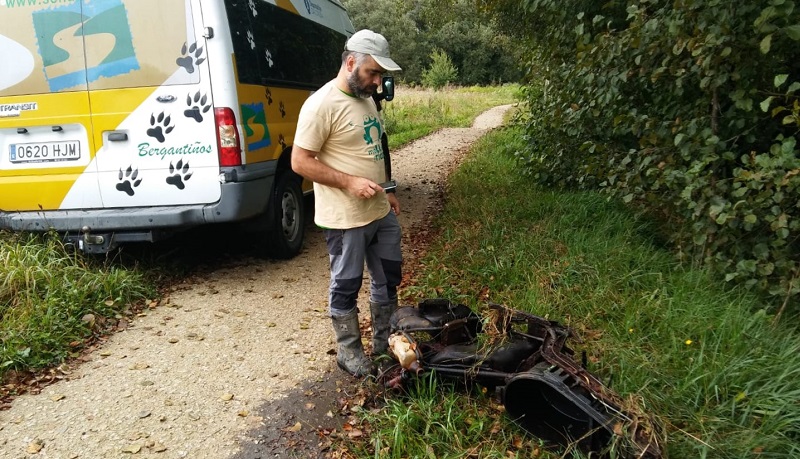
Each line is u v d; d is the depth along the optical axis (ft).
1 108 15.58
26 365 11.94
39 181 15.72
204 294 15.96
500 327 10.30
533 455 8.71
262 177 16.39
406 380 10.28
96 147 15.51
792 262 11.61
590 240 16.83
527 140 27.71
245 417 10.36
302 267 18.07
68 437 9.86
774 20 11.55
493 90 119.24
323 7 23.72
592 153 18.93
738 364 9.73
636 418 7.82
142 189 15.56
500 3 23.56
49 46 15.26
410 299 14.94
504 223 19.74
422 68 168.86
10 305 13.85
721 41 11.58
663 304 12.57
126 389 11.32
